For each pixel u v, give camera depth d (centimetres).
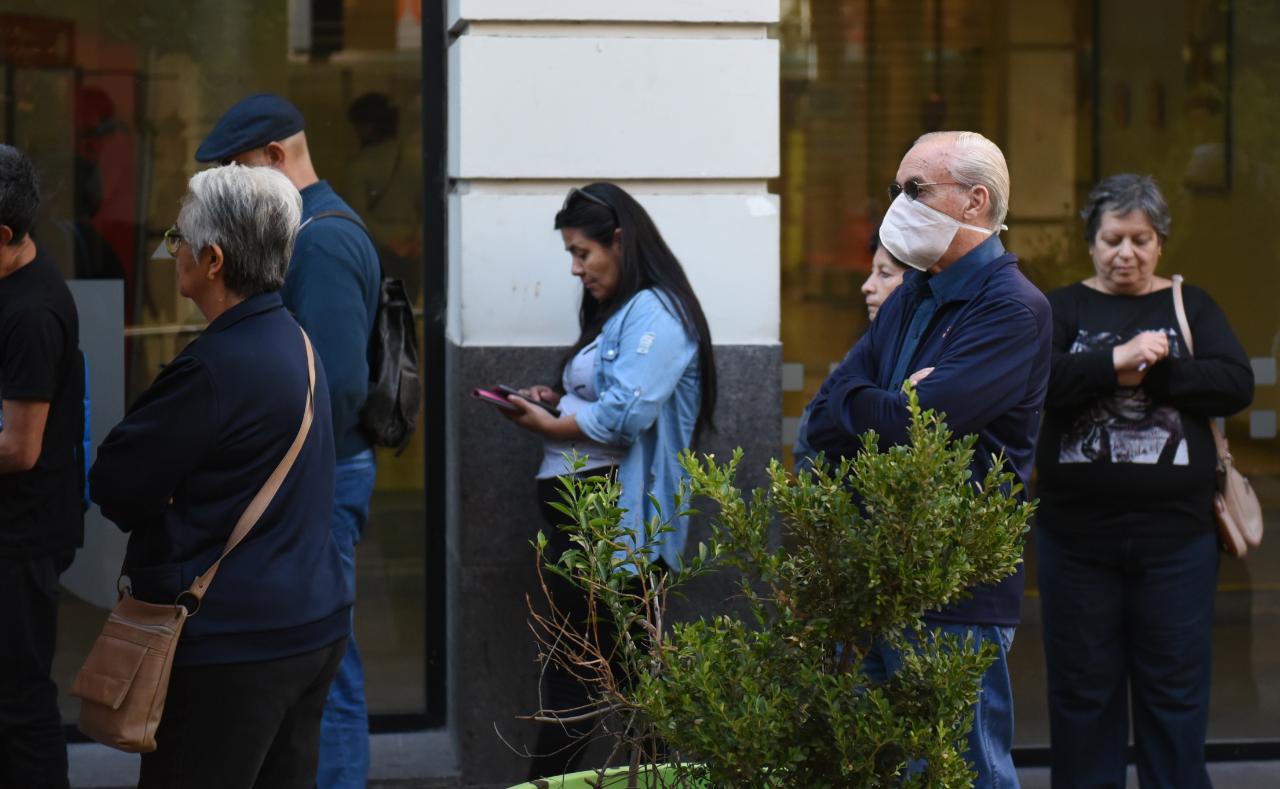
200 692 365
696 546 595
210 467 368
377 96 659
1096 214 550
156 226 659
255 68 657
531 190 598
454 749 635
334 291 517
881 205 728
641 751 329
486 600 602
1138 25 739
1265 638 761
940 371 394
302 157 547
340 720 545
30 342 484
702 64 597
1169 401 536
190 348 375
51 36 649
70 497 511
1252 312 753
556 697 522
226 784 369
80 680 364
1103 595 545
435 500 664
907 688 304
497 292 596
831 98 725
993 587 395
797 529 308
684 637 303
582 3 591
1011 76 733
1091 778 551
